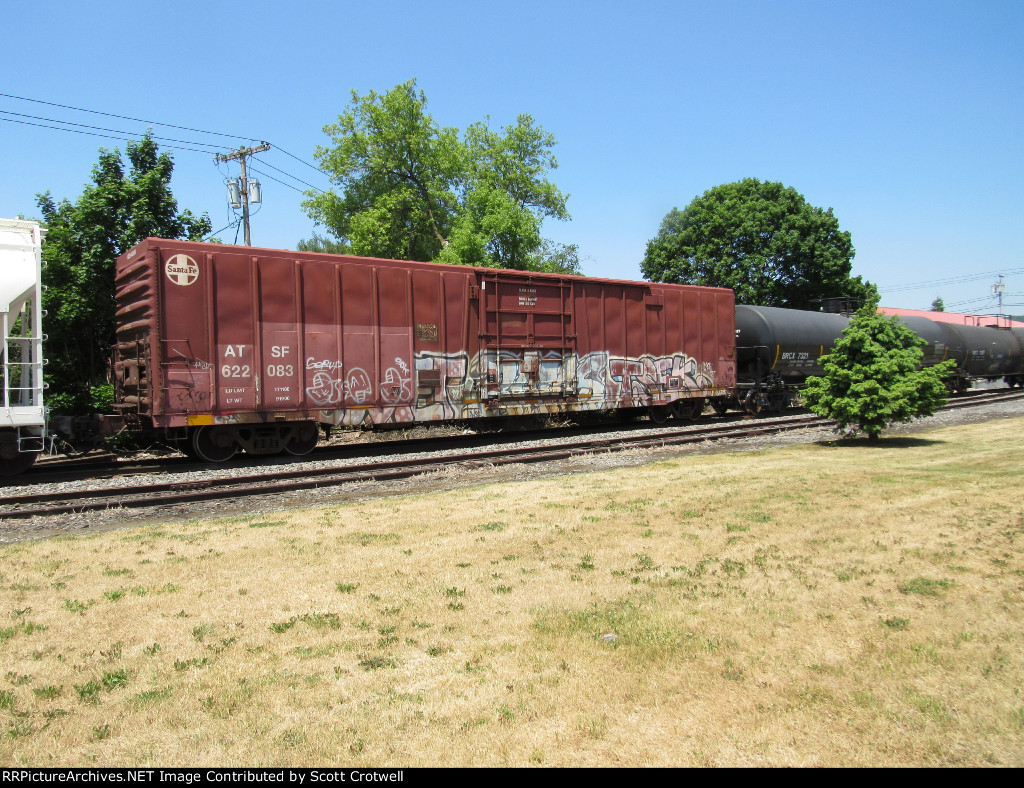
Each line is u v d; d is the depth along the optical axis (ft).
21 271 35.01
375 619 16.01
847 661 13.41
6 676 13.48
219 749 10.88
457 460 41.60
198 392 39.99
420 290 48.42
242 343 41.52
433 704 12.09
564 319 55.57
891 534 22.27
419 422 51.42
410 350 47.96
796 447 46.44
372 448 50.03
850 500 27.55
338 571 19.58
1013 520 23.39
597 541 22.29
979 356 98.63
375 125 111.14
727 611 15.99
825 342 75.97
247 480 35.17
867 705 11.74
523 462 41.73
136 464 42.91
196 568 20.07
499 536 23.18
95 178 58.70
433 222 116.88
